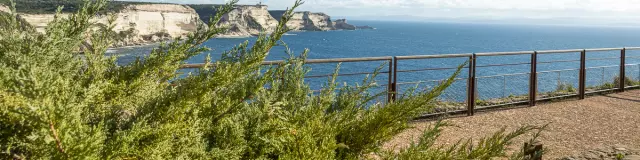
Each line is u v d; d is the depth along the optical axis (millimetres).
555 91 8914
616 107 8148
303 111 2541
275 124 2277
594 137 6156
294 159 2236
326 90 2754
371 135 2531
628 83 10234
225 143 2070
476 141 5762
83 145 1338
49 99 1318
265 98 2303
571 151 5488
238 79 2059
